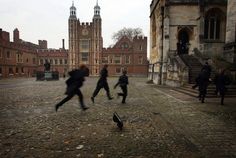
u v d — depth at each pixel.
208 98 13.24
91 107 10.27
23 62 54.75
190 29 25.27
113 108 10.02
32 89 19.55
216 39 24.86
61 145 5.21
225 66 17.97
